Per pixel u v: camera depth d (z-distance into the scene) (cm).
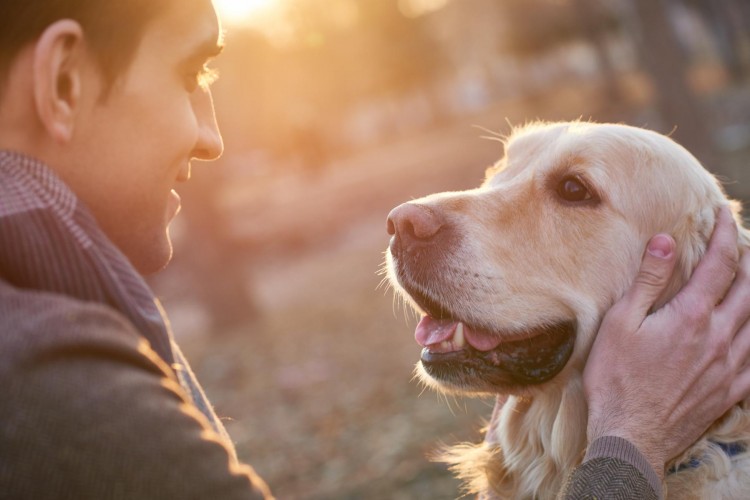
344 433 557
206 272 1014
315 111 3878
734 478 188
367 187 2186
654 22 1128
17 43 103
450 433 496
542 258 229
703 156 1105
